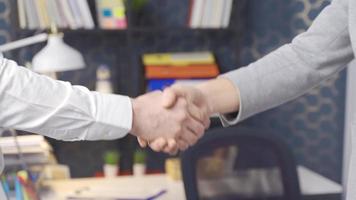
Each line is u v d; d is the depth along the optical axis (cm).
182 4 258
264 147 158
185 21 260
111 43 255
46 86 87
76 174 261
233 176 156
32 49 242
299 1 250
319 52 100
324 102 260
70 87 90
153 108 109
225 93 107
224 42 263
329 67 102
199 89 110
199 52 257
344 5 97
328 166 265
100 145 260
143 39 257
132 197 186
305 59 102
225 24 239
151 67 239
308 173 229
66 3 223
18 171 160
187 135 114
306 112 264
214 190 154
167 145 113
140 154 244
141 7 250
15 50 239
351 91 243
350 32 84
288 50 106
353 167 83
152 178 217
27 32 237
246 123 265
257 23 262
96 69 256
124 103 95
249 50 265
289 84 104
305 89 105
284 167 158
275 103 106
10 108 85
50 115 87
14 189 155
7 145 159
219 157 156
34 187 164
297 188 158
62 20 225
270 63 105
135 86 257
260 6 260
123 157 261
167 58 246
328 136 263
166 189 199
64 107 88
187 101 109
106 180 215
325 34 99
